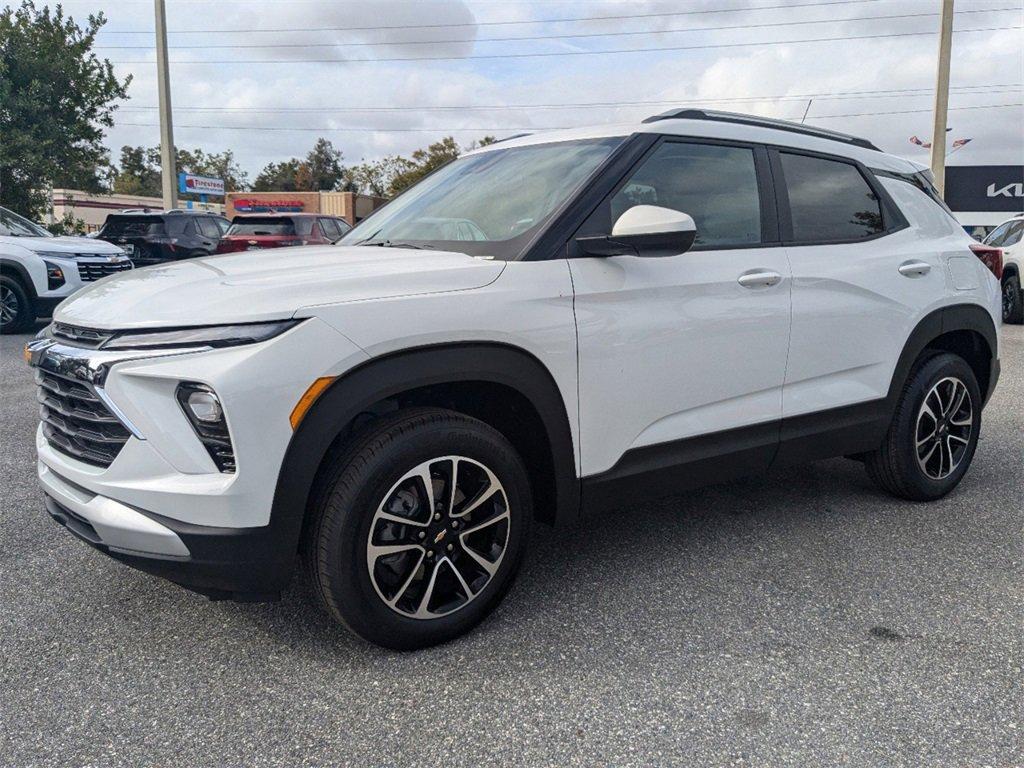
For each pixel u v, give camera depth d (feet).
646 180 10.07
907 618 9.39
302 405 7.50
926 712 7.55
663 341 9.80
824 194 12.00
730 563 10.96
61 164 70.95
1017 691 7.90
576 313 9.09
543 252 9.11
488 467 8.71
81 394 8.05
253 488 7.42
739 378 10.63
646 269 9.70
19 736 7.19
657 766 6.81
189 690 7.94
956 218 14.30
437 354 8.17
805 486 14.33
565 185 9.86
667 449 10.12
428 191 12.01
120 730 7.29
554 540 11.80
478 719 7.46
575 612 9.53
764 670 8.27
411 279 8.32
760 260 10.81
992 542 11.72
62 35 69.72
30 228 36.06
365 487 7.91
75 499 8.25
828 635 9.00
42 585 10.24
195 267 9.46
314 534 7.98
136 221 51.01
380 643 8.40
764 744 7.09
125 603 9.77
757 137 11.37
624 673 8.22
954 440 13.56
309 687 7.98
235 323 7.44
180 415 7.52
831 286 11.48
